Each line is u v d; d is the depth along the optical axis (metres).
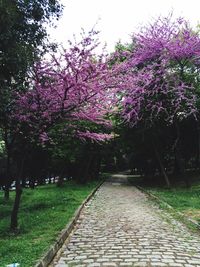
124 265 7.97
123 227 12.62
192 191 24.33
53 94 10.96
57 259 8.69
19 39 9.93
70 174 41.78
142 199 22.53
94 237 11.04
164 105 26.02
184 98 23.16
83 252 9.23
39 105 11.09
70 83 10.65
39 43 10.57
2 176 29.42
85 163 37.56
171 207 17.33
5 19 8.99
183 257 8.68
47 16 10.74
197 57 24.06
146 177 47.09
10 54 9.50
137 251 9.20
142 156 40.94
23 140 12.00
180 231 11.95
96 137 13.29
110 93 11.62
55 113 11.27
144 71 23.83
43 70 10.70
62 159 30.08
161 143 34.16
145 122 28.72
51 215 14.53
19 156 12.84
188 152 36.91
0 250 8.93
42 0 10.41
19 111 11.09
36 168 30.72
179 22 24.64
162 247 9.63
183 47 23.70
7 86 10.33
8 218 15.12
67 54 10.59
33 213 15.84
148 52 24.22
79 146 28.91
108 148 40.09
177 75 24.42
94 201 21.52
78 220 14.41
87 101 11.29
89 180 45.12
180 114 26.08
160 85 24.66
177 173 41.31
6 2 8.87
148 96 25.50
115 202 20.92
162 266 7.90
